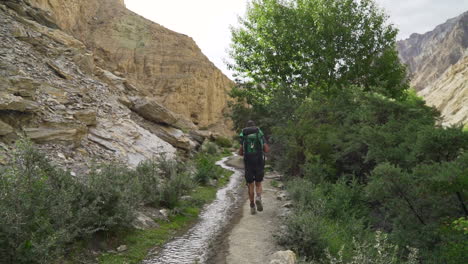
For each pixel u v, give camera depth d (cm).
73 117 1137
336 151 1060
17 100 910
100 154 1055
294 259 455
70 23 5931
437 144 618
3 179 411
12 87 980
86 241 479
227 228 662
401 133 814
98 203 529
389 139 791
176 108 6397
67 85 1395
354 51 2000
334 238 561
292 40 2058
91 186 538
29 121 955
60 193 455
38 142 894
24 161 466
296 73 2102
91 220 500
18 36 1534
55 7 5425
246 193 1096
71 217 463
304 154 1125
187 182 930
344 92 1359
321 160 1027
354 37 1994
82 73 1706
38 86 1168
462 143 596
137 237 563
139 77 6438
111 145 1171
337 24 1944
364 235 619
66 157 895
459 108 6700
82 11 6531
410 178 602
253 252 519
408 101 1034
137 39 7006
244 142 745
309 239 508
